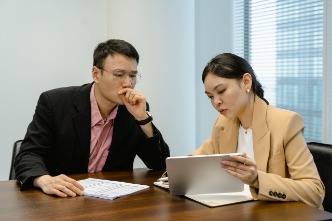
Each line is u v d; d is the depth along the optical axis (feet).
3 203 4.59
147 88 9.95
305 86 8.41
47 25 10.16
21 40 9.90
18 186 5.44
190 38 10.41
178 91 10.22
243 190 4.88
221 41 10.52
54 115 6.50
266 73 9.45
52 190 4.91
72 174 6.40
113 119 6.66
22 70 9.96
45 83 10.23
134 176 6.05
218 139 5.90
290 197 4.51
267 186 4.49
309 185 4.64
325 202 5.52
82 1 10.52
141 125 6.47
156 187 5.32
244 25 10.05
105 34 10.85
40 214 4.16
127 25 9.98
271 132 5.08
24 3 9.87
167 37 9.98
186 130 10.45
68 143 6.48
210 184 4.80
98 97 6.52
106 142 6.72
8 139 9.93
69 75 10.50
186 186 4.79
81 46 10.59
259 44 9.62
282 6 8.91
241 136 5.64
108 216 4.07
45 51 10.18
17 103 9.97
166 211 4.23
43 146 6.38
